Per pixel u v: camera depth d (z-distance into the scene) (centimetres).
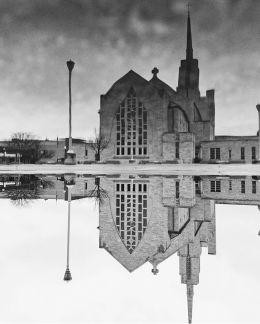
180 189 2155
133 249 1065
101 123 5897
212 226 1302
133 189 2141
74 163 5597
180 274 838
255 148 6256
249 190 2233
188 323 515
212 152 6531
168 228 1302
